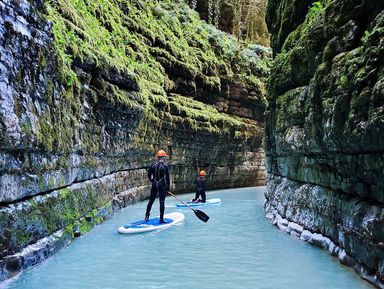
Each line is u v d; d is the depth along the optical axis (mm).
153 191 10266
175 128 18250
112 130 11484
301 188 8320
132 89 12406
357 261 5605
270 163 11758
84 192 9164
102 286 5324
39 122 6117
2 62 4922
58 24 7871
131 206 14156
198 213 9914
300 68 7992
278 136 9500
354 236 5531
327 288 5113
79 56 8523
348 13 5926
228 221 10977
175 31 21234
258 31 32594
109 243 7953
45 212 6641
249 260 6629
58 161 7316
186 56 20484
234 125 23047
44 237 6629
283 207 9664
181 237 8641
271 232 9172
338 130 5508
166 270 6086
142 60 16391
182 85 19984
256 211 13227
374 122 4422
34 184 6188
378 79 4605
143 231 9156
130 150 13883
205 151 21562
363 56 5023
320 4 7945
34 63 5973
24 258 5750
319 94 6395
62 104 7367
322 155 6812
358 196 5727
